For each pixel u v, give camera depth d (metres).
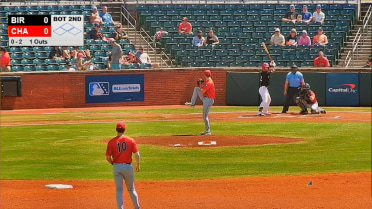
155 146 55.03
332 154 51.59
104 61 85.62
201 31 88.56
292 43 87.62
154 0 94.81
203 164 48.12
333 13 93.25
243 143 56.28
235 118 70.75
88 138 59.59
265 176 44.16
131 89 82.62
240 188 40.50
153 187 41.03
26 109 80.12
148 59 86.25
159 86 82.88
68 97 81.31
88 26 88.38
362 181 42.12
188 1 95.12
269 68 72.50
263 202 36.38
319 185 41.09
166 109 79.19
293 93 73.38
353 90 80.75
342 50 89.56
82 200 37.06
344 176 43.72
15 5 89.56
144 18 91.88
